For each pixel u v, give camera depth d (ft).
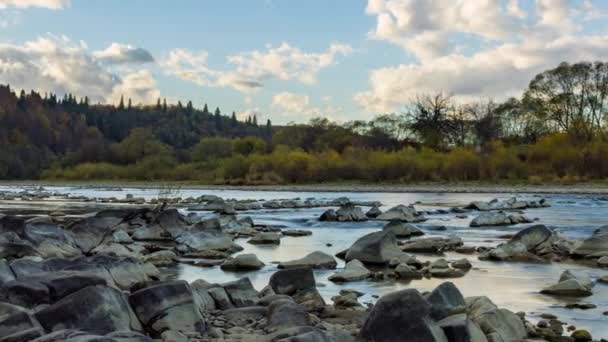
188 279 48.24
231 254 63.41
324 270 53.01
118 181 337.11
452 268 52.65
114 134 600.80
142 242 73.77
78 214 115.14
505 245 60.80
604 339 29.89
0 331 24.52
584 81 264.31
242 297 37.17
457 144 304.71
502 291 42.91
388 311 26.27
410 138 319.88
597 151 214.90
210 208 128.36
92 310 27.02
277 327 30.40
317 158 267.39
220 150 353.72
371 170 247.09
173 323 29.43
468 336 26.18
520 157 235.40
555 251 61.82
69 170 382.01
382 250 55.93
